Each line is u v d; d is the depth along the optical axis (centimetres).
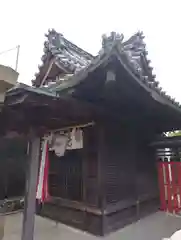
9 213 693
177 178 754
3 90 281
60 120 378
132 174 623
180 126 702
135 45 814
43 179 448
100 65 292
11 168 724
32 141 350
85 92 361
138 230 529
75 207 533
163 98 432
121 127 600
